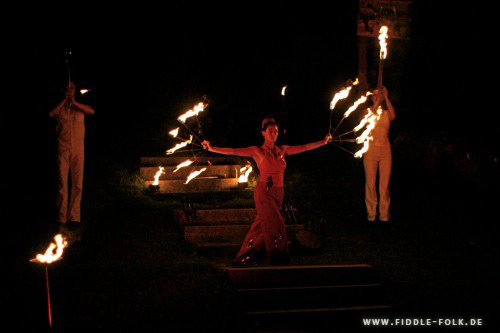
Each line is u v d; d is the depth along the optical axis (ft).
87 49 46.68
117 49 48.08
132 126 43.88
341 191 38.63
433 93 48.98
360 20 38.37
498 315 24.44
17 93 42.14
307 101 48.32
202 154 40.57
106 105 45.60
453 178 42.11
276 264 25.76
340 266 25.64
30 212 31.40
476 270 28.71
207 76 48.96
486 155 40.65
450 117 48.39
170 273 25.22
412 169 43.75
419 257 29.81
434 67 48.80
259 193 26.13
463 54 48.67
